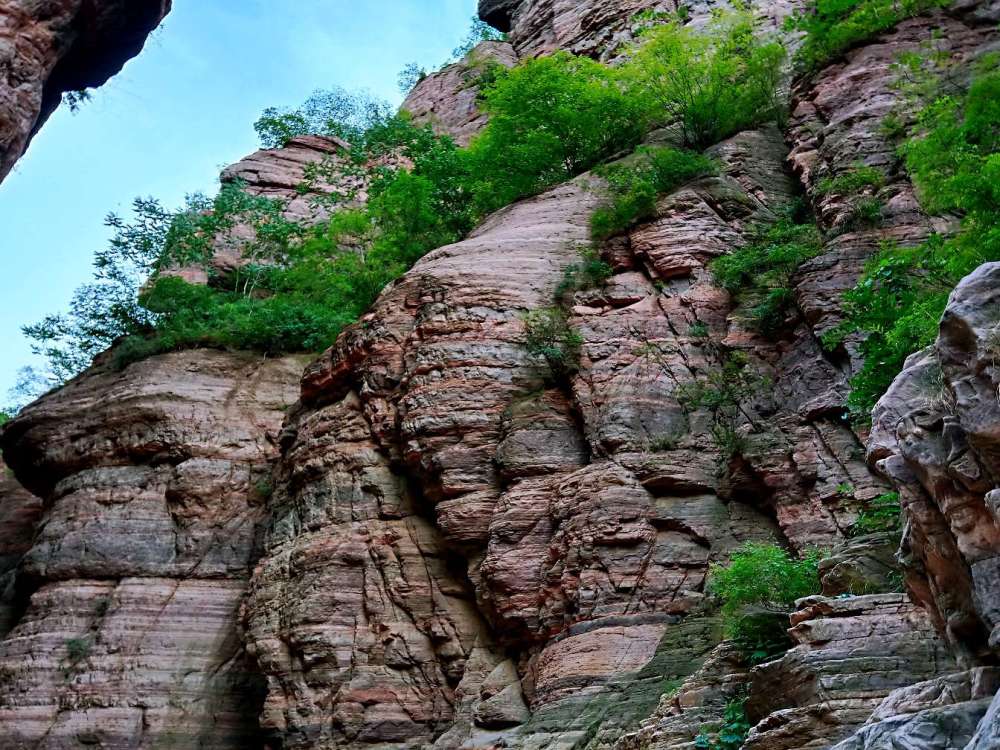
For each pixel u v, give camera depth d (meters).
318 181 48.41
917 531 9.26
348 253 38.22
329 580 22.38
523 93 31.44
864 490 18.41
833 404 19.64
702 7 39.78
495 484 21.83
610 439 20.97
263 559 24.39
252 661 23.45
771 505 19.61
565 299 24.20
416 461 22.58
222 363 31.91
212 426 29.88
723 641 15.25
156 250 39.56
